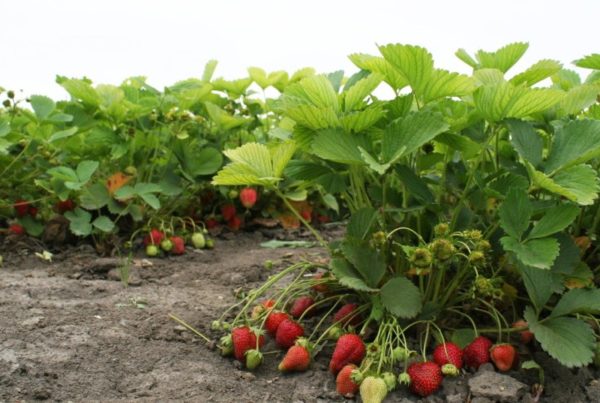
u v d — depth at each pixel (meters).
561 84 1.94
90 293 1.99
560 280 1.67
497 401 1.60
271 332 1.75
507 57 1.85
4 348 1.72
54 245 2.28
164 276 2.12
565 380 1.66
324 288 1.81
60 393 1.63
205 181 2.39
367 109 1.64
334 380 1.67
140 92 2.42
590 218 1.78
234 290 2.00
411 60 1.64
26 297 1.93
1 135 2.15
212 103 2.43
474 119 1.73
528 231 1.67
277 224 2.62
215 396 1.63
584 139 1.62
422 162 1.75
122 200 2.26
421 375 1.62
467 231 1.65
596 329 1.74
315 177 1.76
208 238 2.38
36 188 2.31
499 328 1.66
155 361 1.72
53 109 2.19
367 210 1.73
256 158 1.70
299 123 1.67
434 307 1.71
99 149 2.35
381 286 1.75
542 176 1.59
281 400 1.63
